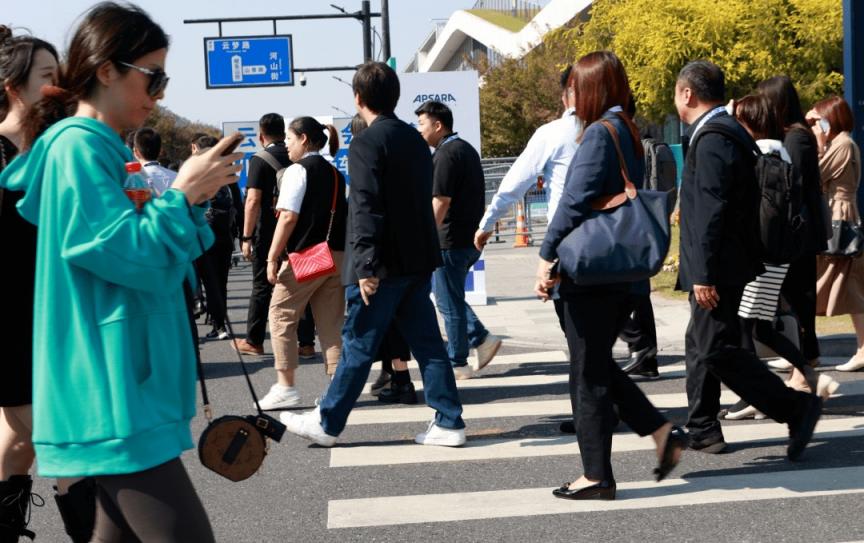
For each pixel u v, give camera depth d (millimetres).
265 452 3002
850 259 7449
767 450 5660
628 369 7820
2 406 3455
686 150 5562
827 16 27031
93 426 2422
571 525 4535
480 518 4676
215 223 10688
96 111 2645
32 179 2523
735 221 5113
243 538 4512
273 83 25656
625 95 4754
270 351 10234
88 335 2447
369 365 5941
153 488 2492
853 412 6516
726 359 5262
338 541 4441
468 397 7488
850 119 7508
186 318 2656
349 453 5926
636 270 4422
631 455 5664
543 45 46000
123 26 2615
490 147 46000
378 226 5594
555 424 6531
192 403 2652
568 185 4527
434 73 11664
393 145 5637
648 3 27984
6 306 3391
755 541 4270
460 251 7887
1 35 3621
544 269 4637
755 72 27297
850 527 4402
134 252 2402
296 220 7074
